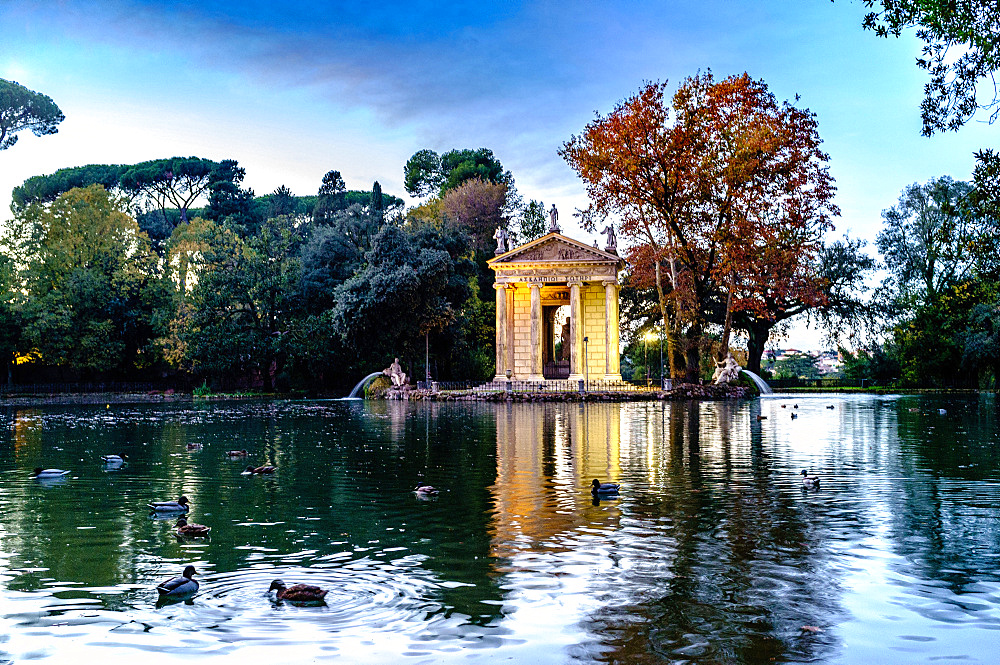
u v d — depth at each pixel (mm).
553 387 85500
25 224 92062
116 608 10312
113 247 93188
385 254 84438
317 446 30359
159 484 20828
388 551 13195
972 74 27625
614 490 18391
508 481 20844
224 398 84812
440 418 48156
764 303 73875
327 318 89000
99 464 25203
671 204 67688
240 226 93688
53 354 87188
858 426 38531
